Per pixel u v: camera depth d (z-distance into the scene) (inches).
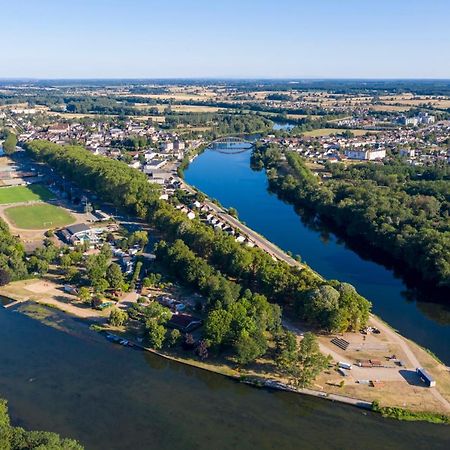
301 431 7214.6
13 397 7785.4
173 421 7357.3
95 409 7568.9
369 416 7504.9
